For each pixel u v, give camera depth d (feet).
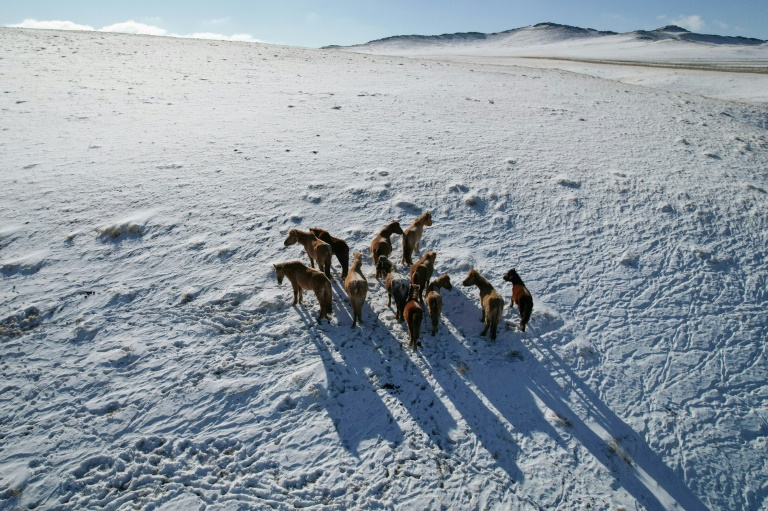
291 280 29.63
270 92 84.79
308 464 20.76
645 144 61.62
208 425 22.36
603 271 35.86
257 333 28.09
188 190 44.27
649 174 51.57
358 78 103.04
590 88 101.30
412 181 47.85
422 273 30.58
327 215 41.32
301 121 66.59
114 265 33.73
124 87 82.89
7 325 27.89
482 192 46.37
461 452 21.54
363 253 36.27
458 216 42.55
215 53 128.06
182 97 78.79
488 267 35.53
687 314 32.01
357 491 19.70
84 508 18.63
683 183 49.60
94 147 54.08
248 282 32.42
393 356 26.73
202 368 25.46
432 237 39.27
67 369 25.13
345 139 59.31
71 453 20.76
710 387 26.48
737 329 30.96
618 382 26.30
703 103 88.79
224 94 82.02
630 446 22.65
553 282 34.27
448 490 19.88
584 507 19.63
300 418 22.86
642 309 32.19
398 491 19.76
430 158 53.62
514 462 21.25
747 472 22.06
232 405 23.40
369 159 52.75
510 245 38.65
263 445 21.53
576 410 24.29
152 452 21.03
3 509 18.39
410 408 23.61
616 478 21.04
